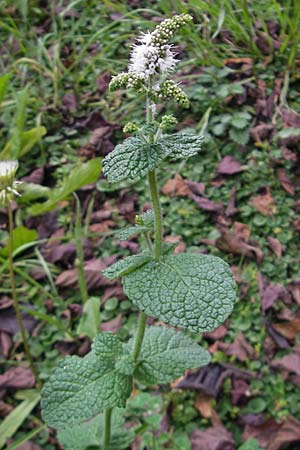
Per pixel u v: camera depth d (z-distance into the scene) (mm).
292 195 369
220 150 395
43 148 414
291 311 318
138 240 364
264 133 395
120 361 210
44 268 349
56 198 351
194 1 429
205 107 415
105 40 470
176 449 273
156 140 180
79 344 320
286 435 274
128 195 384
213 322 172
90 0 510
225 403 291
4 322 331
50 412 204
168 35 168
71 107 437
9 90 449
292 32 423
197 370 301
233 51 450
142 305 178
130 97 438
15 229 345
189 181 379
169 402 293
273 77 425
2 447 274
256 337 313
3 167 260
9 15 500
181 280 181
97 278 341
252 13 463
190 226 362
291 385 294
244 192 372
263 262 341
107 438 235
